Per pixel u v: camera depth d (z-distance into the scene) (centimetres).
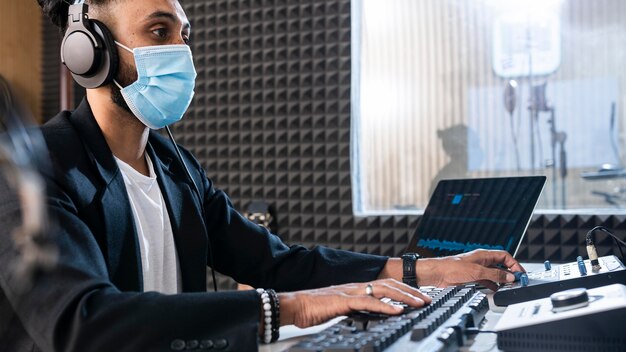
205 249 133
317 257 136
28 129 67
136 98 125
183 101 130
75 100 349
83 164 112
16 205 74
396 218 262
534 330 76
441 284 126
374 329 79
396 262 130
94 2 125
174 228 131
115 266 113
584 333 73
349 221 268
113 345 81
